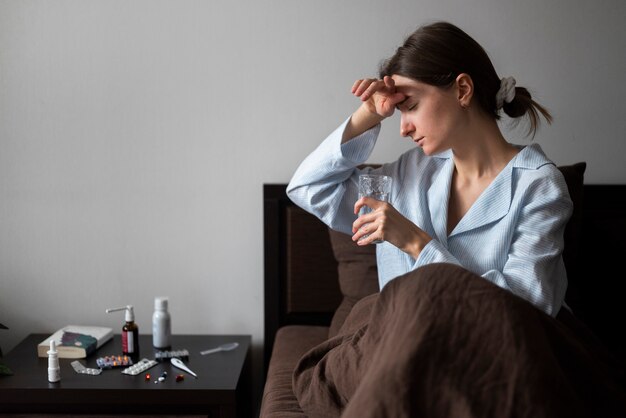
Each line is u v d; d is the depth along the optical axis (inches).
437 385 41.5
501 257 54.1
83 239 81.7
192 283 82.7
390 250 59.1
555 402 40.9
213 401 65.1
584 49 79.0
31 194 80.8
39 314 82.9
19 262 81.9
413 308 44.5
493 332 42.3
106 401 64.9
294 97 79.6
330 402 51.3
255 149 80.4
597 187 79.8
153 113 79.7
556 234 53.5
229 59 79.0
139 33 78.5
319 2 78.2
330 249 80.2
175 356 72.8
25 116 79.5
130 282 82.5
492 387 41.1
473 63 52.5
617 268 75.7
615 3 78.2
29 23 78.1
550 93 79.7
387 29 78.5
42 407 66.4
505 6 78.2
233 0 78.1
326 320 81.5
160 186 81.0
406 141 80.4
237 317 83.4
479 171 56.5
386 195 51.9
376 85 52.6
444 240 56.4
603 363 54.0
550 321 45.6
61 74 79.0
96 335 77.4
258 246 82.1
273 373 65.8
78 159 80.4
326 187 60.9
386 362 42.7
